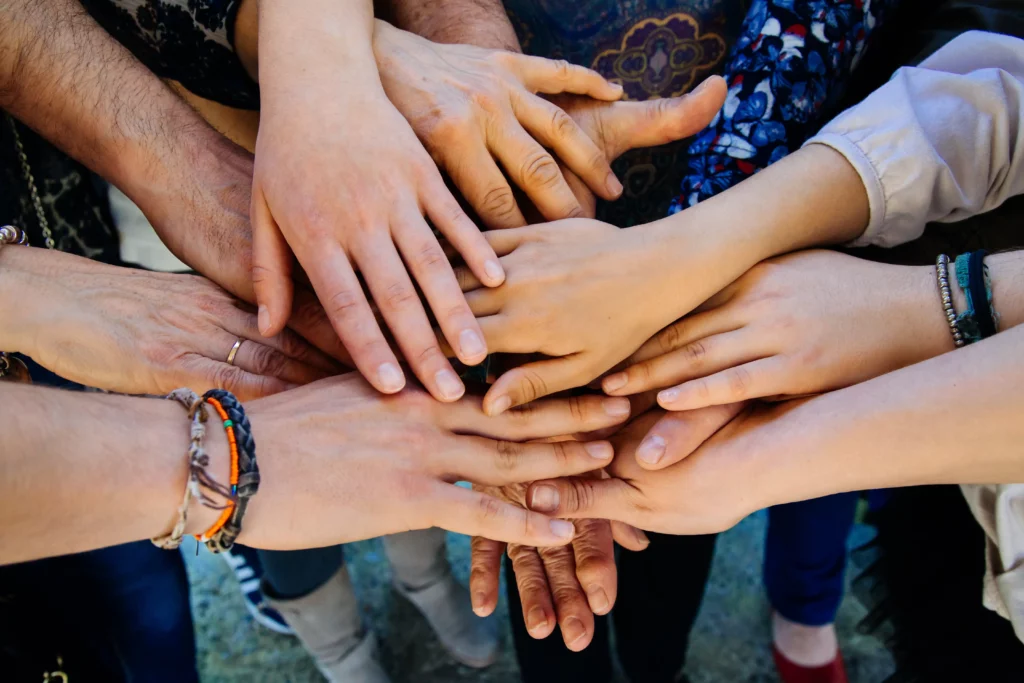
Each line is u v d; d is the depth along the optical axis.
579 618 0.88
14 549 0.54
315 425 0.73
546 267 0.79
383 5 1.04
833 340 0.79
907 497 1.15
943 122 0.81
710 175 0.94
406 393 0.78
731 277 0.83
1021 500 0.78
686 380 0.83
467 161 0.83
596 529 0.92
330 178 0.75
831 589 1.39
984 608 1.06
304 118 0.76
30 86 0.85
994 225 0.89
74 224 1.00
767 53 0.92
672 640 1.34
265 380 0.80
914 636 1.19
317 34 0.80
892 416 0.70
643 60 1.02
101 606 1.11
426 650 1.61
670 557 1.20
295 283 0.83
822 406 0.75
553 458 0.80
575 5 0.96
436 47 0.88
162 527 0.61
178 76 0.99
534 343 0.79
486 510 0.74
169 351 0.80
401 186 0.75
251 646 1.61
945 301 0.77
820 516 1.27
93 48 0.86
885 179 0.82
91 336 0.79
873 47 1.01
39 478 0.54
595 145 0.89
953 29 0.92
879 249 0.95
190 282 0.85
